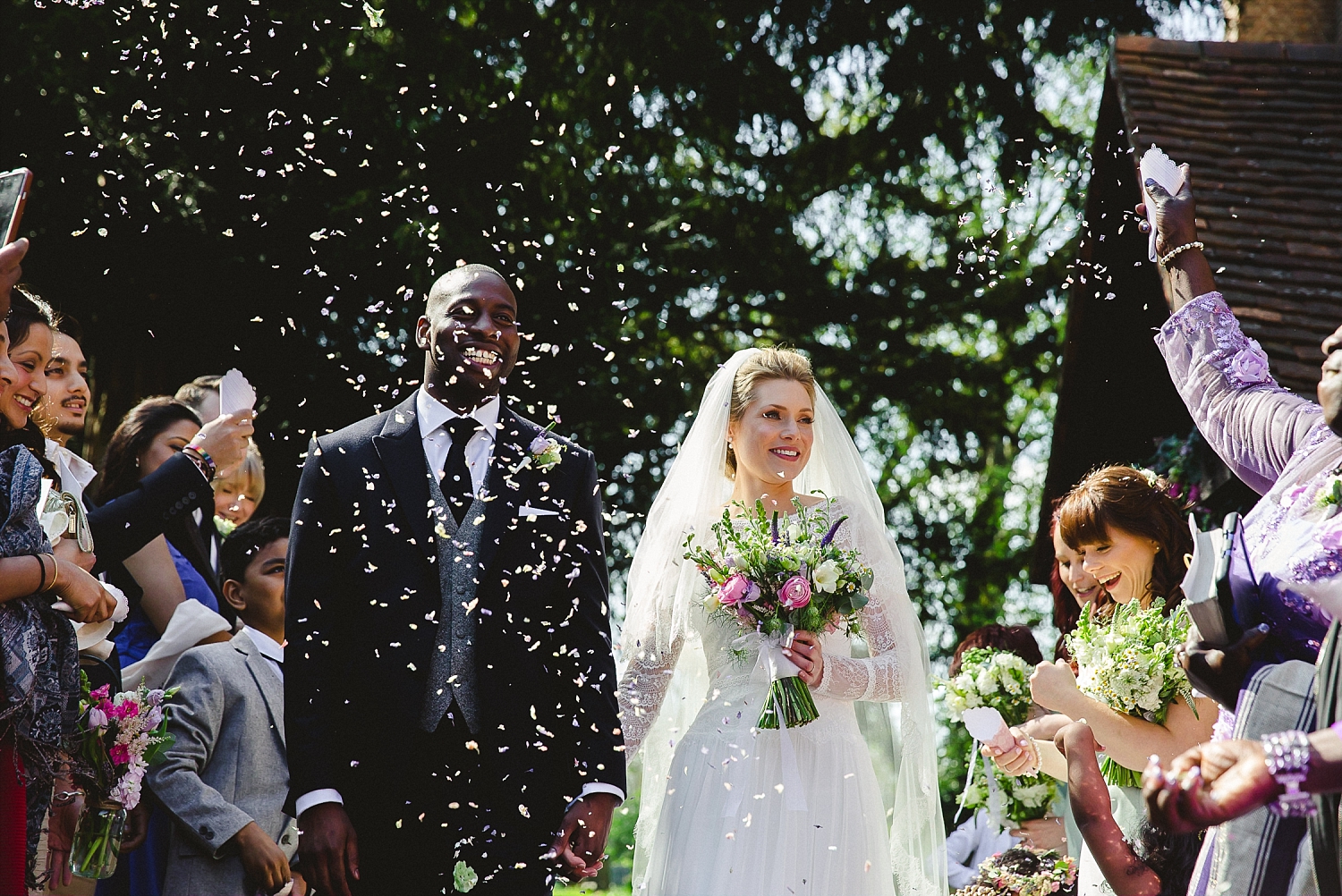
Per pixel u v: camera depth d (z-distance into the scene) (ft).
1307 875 8.47
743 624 13.05
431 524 11.87
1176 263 11.85
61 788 11.96
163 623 15.10
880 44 40.75
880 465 47.85
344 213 26.03
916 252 46.91
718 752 12.85
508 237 29.96
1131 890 10.73
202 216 26.30
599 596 12.18
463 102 29.96
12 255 9.97
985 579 47.73
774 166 41.75
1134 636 11.95
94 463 28.94
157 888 14.57
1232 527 9.10
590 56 35.73
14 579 10.12
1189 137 25.58
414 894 11.18
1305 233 23.53
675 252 38.22
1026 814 15.17
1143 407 27.78
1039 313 45.55
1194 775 7.57
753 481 14.19
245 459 17.38
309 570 11.75
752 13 39.06
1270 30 42.78
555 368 32.12
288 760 11.29
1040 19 40.83
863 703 14.37
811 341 44.04
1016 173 40.27
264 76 23.26
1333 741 7.39
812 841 12.56
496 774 11.41
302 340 27.61
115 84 24.68
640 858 13.85
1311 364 20.93
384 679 11.44
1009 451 51.13
